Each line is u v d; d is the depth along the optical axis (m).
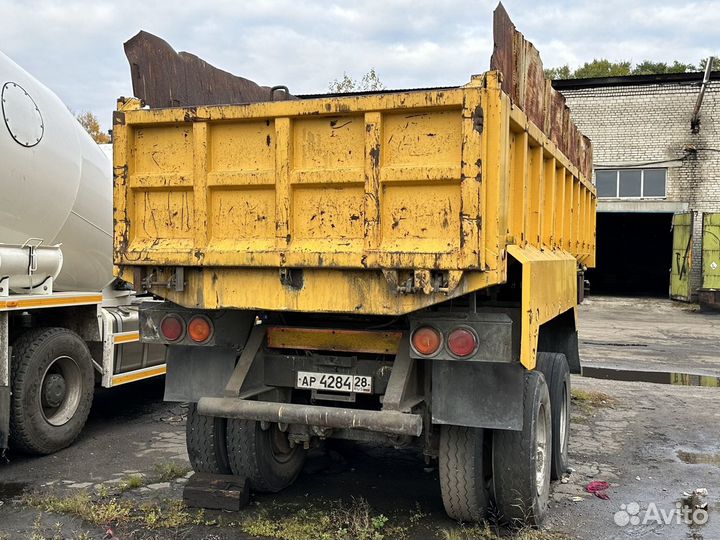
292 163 4.01
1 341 5.57
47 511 4.69
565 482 5.57
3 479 5.43
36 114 5.96
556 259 5.09
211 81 5.68
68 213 6.49
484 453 4.44
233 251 4.06
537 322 4.10
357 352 4.59
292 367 4.66
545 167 5.38
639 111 24.38
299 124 4.01
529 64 4.65
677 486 5.49
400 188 3.79
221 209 4.20
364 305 3.88
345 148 3.93
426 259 3.65
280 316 4.84
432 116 3.74
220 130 4.19
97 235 7.01
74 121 6.64
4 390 5.56
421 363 4.40
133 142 4.36
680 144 24.03
